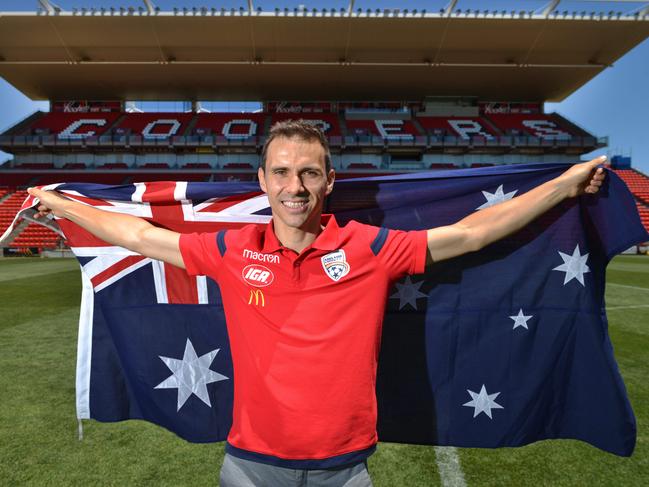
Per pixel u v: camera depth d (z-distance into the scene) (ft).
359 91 84.89
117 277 6.36
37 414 9.64
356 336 3.65
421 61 72.08
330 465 3.58
